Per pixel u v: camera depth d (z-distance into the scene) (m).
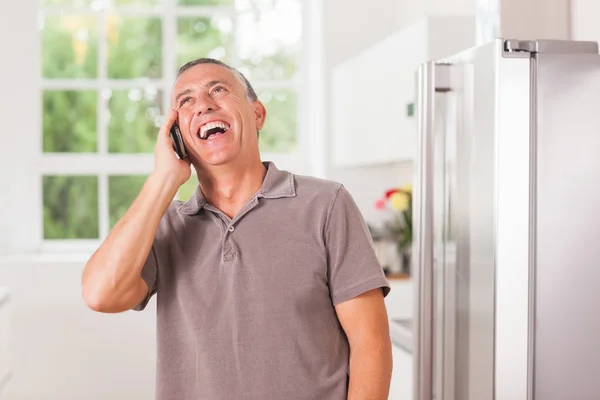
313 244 1.52
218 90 1.56
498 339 1.69
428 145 1.94
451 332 1.90
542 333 1.69
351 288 1.50
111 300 1.51
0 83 4.88
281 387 1.47
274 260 1.50
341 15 4.48
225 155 1.52
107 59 5.04
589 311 1.70
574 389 1.70
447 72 1.92
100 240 5.03
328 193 1.56
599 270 1.70
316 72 4.73
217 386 1.48
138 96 5.05
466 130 1.82
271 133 5.04
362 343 1.50
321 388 1.48
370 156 3.61
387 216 4.41
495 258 1.69
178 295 1.54
